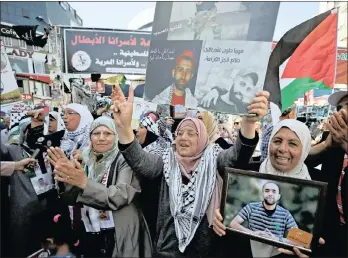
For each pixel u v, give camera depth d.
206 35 1.35
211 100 1.35
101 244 1.58
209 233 1.44
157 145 1.88
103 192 1.44
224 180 1.37
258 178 1.31
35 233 1.82
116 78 2.10
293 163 1.35
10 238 1.83
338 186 1.44
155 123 2.03
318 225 1.20
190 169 1.48
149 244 1.58
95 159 1.62
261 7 1.25
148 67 1.48
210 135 1.74
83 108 1.89
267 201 1.29
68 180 1.41
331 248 1.43
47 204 1.85
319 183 1.19
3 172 1.71
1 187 1.85
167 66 1.44
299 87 1.70
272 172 1.39
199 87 1.38
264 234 1.30
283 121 1.38
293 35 1.68
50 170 1.93
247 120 1.29
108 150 1.59
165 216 1.48
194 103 1.39
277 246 1.27
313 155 1.52
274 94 1.68
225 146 1.85
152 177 1.53
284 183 1.27
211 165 1.45
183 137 1.46
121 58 2.05
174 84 1.42
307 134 1.34
